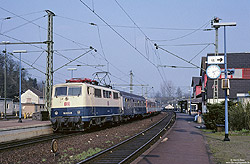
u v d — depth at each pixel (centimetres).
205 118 2188
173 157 1002
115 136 1781
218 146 1259
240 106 1916
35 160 1009
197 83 7312
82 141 1517
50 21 2539
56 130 1997
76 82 2016
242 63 3941
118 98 2731
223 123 1953
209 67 1496
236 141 1405
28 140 1567
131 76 5462
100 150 1193
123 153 1138
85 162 927
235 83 3875
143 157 1005
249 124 1808
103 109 2239
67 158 1039
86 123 1964
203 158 980
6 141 1516
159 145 1311
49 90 2564
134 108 3556
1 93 8125
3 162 978
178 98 11631
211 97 3850
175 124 2891
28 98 8088
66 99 1891
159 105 6931
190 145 1306
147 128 2395
